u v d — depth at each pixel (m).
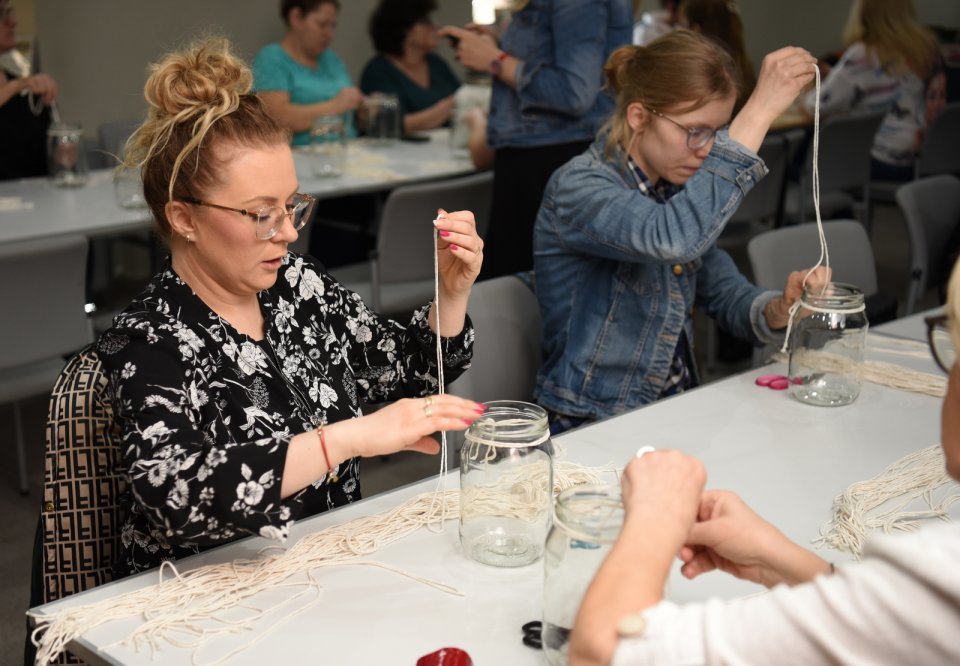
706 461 1.52
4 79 4.00
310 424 1.44
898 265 5.29
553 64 2.97
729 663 0.71
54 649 1.08
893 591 0.68
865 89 5.18
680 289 2.04
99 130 4.18
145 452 1.20
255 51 5.71
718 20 3.57
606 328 2.03
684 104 1.84
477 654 1.05
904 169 5.29
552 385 2.06
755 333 2.08
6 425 3.46
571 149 3.08
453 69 6.46
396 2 4.87
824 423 1.67
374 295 3.32
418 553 1.26
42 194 3.43
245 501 1.16
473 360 2.02
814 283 1.83
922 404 1.75
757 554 0.97
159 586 1.17
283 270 1.52
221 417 1.34
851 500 1.37
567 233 1.99
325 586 1.19
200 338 1.34
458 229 1.43
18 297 2.53
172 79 1.32
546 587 1.00
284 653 1.06
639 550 0.82
